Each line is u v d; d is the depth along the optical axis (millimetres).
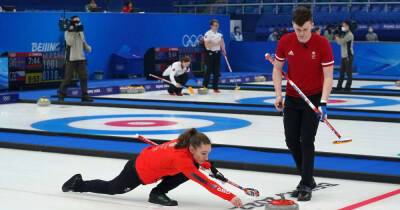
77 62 21656
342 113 18625
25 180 10508
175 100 22484
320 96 9430
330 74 9273
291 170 10992
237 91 26250
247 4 38281
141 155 8844
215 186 8273
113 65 30891
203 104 21266
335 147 13312
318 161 11789
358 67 34656
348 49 25297
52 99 22797
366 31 36062
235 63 36656
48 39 27391
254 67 36094
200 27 34562
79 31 21453
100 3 37094
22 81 26141
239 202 8211
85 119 17656
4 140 13906
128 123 16875
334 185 10211
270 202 8320
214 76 25391
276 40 36219
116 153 12406
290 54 9391
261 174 11055
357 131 15609
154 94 24875
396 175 10352
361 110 19219
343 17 36281
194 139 8367
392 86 28188
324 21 36594
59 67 27734
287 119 9586
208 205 8945
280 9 39094
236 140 14211
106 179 10586
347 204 9016
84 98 21844
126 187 8992
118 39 30938
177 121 17328
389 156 12203
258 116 18469
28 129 15562
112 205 8922
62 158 12438
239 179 10672
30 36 26750
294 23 9133
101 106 21016
